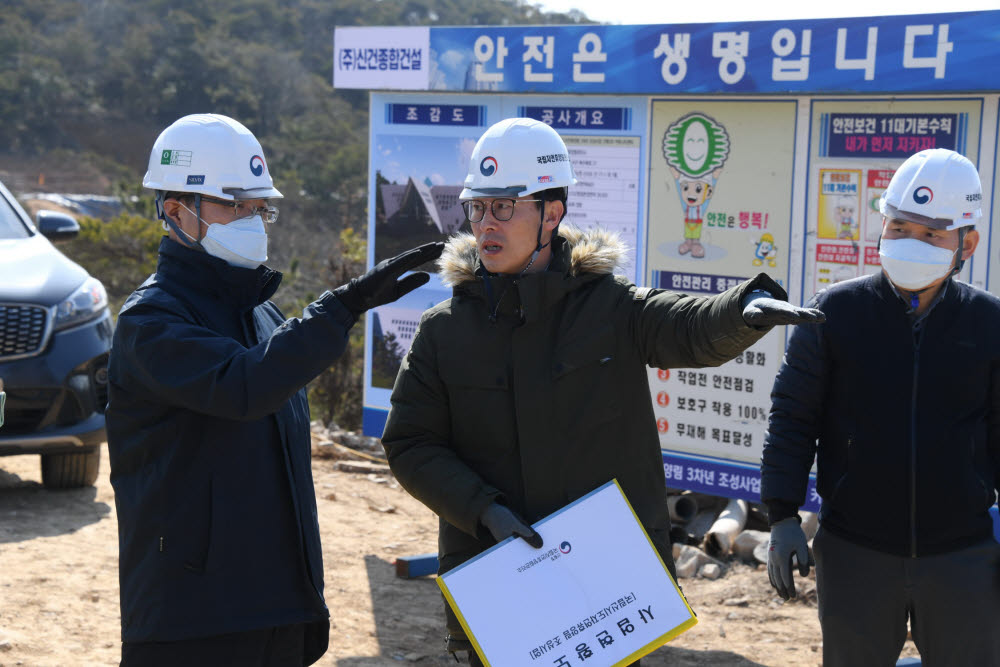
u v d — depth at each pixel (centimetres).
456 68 566
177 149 263
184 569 255
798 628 499
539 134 280
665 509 290
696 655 472
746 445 525
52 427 611
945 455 311
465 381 283
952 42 448
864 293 319
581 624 262
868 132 484
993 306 314
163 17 9512
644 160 538
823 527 332
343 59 598
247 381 243
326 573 547
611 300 282
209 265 265
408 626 487
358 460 764
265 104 8788
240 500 259
